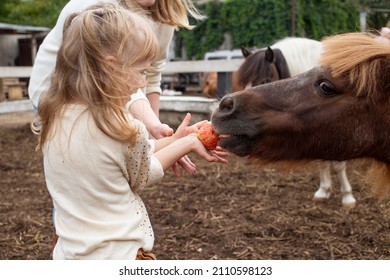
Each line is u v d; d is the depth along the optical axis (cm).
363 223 432
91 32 175
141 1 246
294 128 240
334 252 371
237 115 242
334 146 241
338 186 561
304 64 478
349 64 228
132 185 193
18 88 1391
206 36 1800
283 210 466
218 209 469
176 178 584
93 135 176
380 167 256
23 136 862
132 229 184
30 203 495
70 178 179
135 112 230
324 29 1556
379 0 1023
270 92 245
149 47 182
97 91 175
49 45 245
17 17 2253
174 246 383
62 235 181
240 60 802
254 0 1675
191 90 1608
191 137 212
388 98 227
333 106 235
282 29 1620
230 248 379
